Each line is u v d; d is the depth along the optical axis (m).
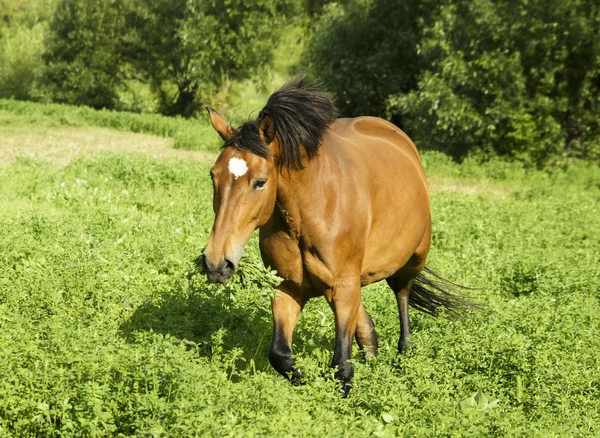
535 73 29.23
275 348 6.15
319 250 6.04
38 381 5.35
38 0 76.00
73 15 51.38
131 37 50.84
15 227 10.73
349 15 39.44
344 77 39.62
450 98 30.09
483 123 29.61
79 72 51.34
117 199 14.73
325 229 5.99
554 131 28.80
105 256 9.45
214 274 5.36
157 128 37.44
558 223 16.19
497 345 7.09
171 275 9.30
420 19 35.25
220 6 47.28
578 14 28.62
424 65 38.03
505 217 16.72
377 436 5.06
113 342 5.99
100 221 12.08
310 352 7.27
